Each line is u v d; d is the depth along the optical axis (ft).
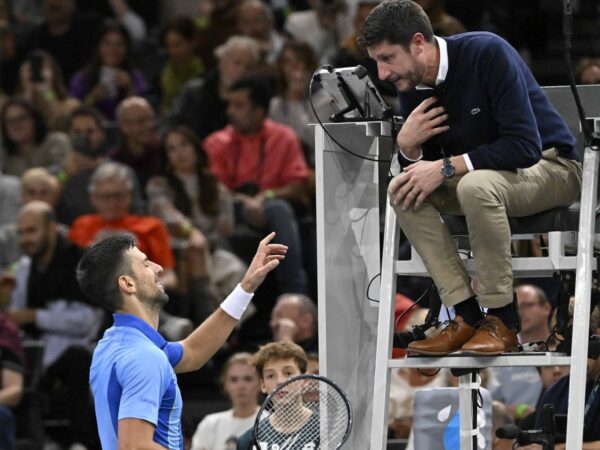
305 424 39.01
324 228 41.91
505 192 38.99
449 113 40.09
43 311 73.87
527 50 96.94
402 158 41.22
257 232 79.71
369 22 39.40
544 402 48.55
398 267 40.86
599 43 96.63
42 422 70.64
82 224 76.07
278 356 46.83
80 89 100.01
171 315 75.00
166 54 107.04
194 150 80.38
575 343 37.93
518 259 39.68
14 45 104.12
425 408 46.32
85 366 72.69
